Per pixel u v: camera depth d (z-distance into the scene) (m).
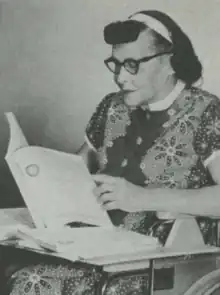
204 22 1.91
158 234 1.72
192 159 1.84
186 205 1.75
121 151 1.96
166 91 1.92
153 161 1.90
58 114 2.08
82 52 2.04
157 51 1.91
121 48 1.97
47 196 1.60
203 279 1.55
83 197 1.66
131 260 1.40
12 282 1.67
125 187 1.74
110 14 2.00
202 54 1.90
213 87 1.89
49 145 2.09
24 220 1.67
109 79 2.01
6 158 1.61
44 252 1.43
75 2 2.04
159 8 1.94
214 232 1.75
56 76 2.08
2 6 2.11
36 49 2.11
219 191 1.76
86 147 2.04
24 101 2.10
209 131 1.84
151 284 1.45
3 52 2.11
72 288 1.60
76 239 1.47
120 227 1.74
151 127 1.92
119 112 1.99
